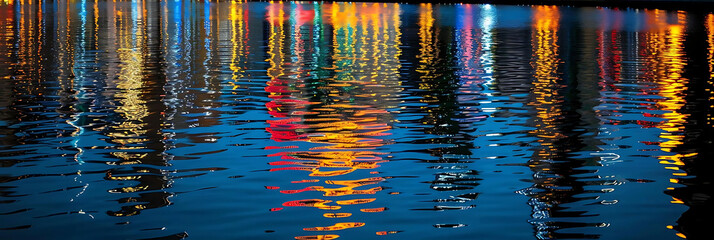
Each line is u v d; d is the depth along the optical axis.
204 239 4.76
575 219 5.25
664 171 6.77
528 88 13.12
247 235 4.85
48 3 55.88
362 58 18.72
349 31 30.09
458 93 12.38
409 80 14.16
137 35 26.42
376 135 8.56
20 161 7.12
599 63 17.84
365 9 54.75
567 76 15.08
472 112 10.38
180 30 29.58
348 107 10.74
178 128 8.98
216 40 24.55
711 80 14.52
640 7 59.97
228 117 9.79
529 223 5.14
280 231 4.94
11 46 20.92
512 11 52.44
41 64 16.31
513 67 16.77
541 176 6.55
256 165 6.94
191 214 5.34
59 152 7.54
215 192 5.95
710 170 6.80
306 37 26.47
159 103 11.01
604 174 6.65
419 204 5.62
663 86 13.57
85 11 44.50
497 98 11.82
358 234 4.88
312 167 6.87
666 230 4.99
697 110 10.70
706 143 8.16
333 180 6.37
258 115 9.98
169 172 6.66
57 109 10.38
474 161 7.18
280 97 11.73
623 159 7.31
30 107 10.54
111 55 18.70
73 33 26.77
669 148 7.88
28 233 4.90
